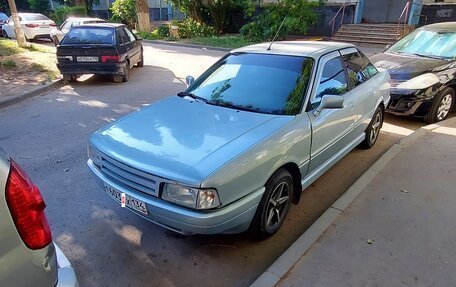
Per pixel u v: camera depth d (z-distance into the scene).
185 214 2.65
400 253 2.93
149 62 13.54
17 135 6.07
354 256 2.90
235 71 4.13
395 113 6.43
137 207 2.91
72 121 6.79
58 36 15.25
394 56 7.11
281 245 3.26
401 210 3.52
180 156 2.84
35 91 8.82
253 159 2.86
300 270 2.76
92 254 3.15
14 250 1.58
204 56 14.72
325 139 3.81
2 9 33.81
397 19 16.47
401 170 4.33
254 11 20.23
